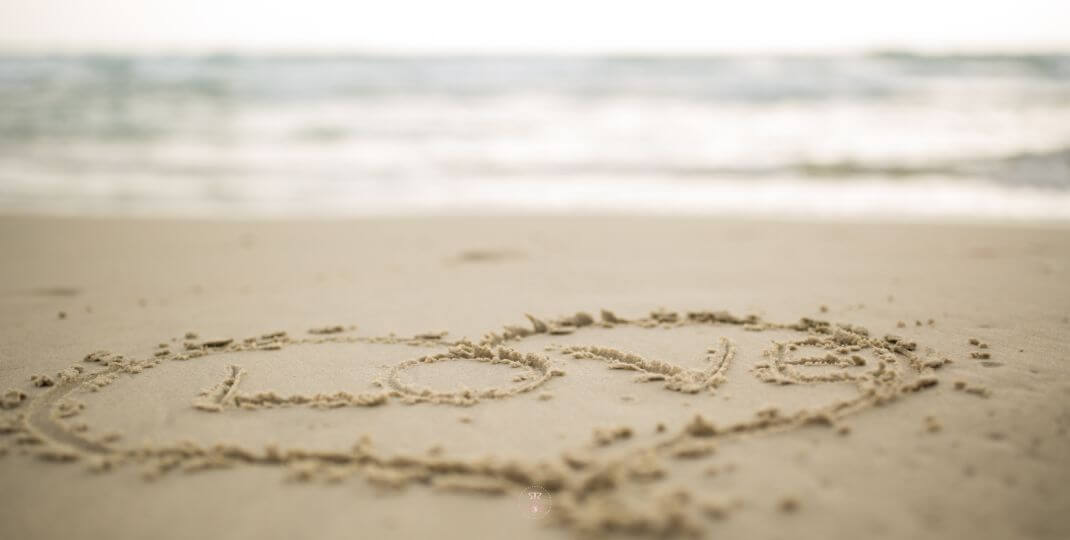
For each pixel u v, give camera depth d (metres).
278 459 1.00
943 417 1.03
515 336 1.27
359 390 1.12
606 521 0.90
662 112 4.78
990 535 0.89
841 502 0.92
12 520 0.93
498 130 4.22
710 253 1.71
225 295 1.48
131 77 6.35
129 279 1.58
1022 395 1.06
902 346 1.19
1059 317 1.27
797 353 1.19
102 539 0.91
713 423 1.02
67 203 2.65
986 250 1.68
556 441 1.01
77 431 1.04
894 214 2.33
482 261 1.67
